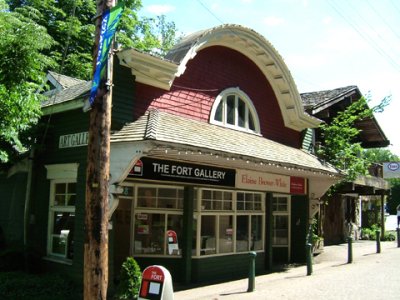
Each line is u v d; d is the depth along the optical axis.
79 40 22.28
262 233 14.50
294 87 15.08
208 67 12.76
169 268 11.48
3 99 8.24
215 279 12.23
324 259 17.08
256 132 14.34
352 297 9.87
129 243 11.27
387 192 26.62
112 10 6.59
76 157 10.72
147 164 10.10
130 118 10.41
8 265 11.11
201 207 12.05
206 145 10.09
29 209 11.92
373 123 23.08
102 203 6.40
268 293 10.33
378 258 17.08
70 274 10.28
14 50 8.40
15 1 20.48
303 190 16.14
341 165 18.47
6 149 11.62
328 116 19.55
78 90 11.73
